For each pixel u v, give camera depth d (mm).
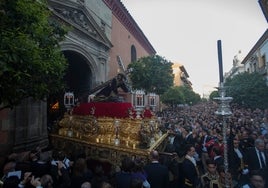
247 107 27297
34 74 4820
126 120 6898
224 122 3508
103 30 18328
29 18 4855
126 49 24391
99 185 3959
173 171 5504
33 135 10156
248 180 5219
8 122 8844
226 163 3516
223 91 3525
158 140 7160
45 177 4215
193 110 39062
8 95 4312
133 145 6316
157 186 4441
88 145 7246
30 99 10008
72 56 15602
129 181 4113
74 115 8719
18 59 3902
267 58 32625
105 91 9273
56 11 12375
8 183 3826
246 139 7699
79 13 14242
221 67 3523
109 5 19984
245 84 27391
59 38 6371
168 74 21547
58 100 16531
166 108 43594
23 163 4969
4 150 8578
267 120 13633
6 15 4508
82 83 16859
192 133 9164
